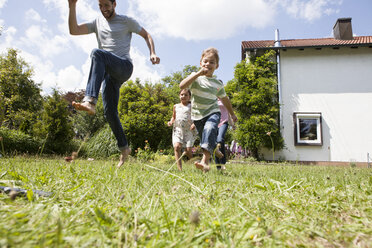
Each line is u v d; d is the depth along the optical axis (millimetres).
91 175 1984
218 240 709
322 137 11531
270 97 11508
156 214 876
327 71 11992
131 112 9367
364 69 11805
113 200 1097
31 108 14477
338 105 11750
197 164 2367
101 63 2486
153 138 9531
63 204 1002
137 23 3076
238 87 12148
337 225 907
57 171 2219
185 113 3855
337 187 1721
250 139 11008
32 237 582
